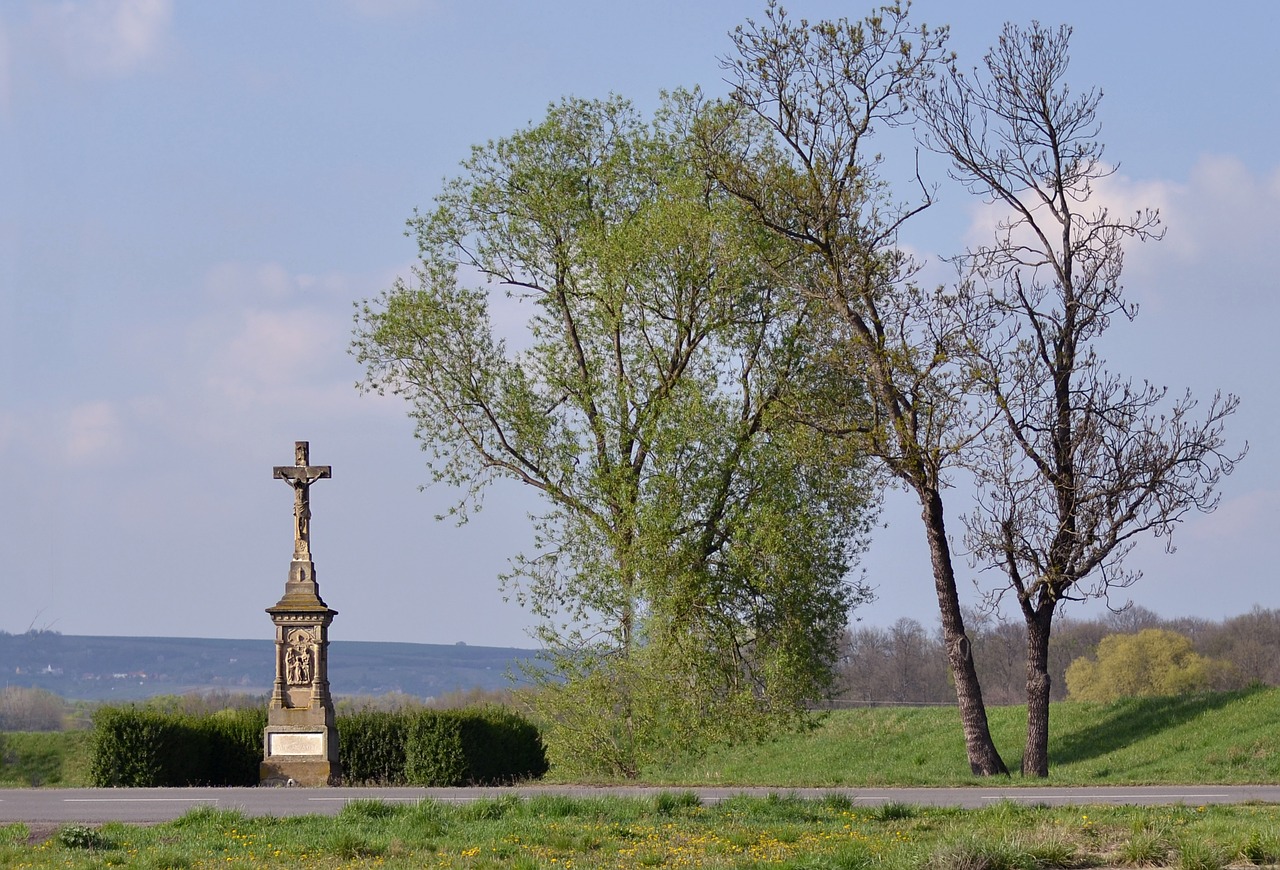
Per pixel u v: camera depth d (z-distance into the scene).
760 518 32.97
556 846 16.28
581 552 34.44
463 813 18.86
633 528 33.44
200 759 29.80
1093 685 82.75
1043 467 30.86
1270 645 94.94
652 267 34.81
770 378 34.62
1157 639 80.94
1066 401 30.91
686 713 32.84
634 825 17.72
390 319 37.09
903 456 30.44
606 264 35.06
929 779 26.70
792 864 14.45
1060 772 34.88
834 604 34.75
